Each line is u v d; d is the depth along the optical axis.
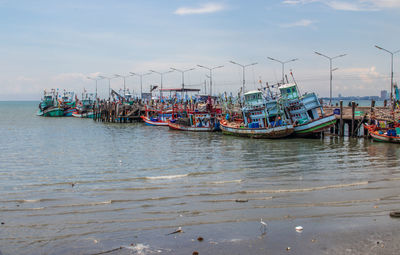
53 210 24.11
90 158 45.56
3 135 77.31
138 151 51.66
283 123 62.88
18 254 17.95
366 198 25.45
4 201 26.27
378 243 18.58
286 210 23.33
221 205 24.55
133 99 143.62
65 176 34.72
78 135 77.19
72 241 19.30
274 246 18.42
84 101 164.62
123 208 24.28
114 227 21.05
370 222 21.17
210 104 83.81
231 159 43.09
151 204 25.02
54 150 53.56
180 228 20.61
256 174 34.09
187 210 23.62
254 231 20.19
